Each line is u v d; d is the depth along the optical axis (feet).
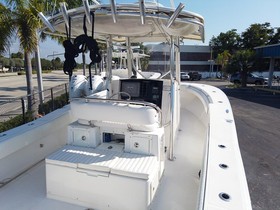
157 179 6.61
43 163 9.04
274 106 39.60
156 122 6.79
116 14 6.36
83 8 6.64
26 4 25.39
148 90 10.82
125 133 6.77
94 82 9.24
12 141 7.36
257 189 13.00
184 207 6.33
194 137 10.78
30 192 7.07
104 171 5.95
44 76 119.96
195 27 8.25
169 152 8.68
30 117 23.59
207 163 5.54
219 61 115.14
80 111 7.06
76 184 6.26
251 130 25.08
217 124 8.09
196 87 15.26
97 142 7.29
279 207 11.43
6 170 7.60
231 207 4.09
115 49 13.85
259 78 79.41
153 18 6.99
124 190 5.88
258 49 70.85
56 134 10.01
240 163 5.60
